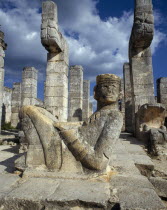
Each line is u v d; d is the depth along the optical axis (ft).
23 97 49.34
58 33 29.84
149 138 23.26
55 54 30.91
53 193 8.76
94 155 10.68
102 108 12.45
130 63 33.35
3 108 64.64
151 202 7.87
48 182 10.03
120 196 8.46
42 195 8.54
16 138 27.35
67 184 9.80
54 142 11.30
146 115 25.98
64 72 30.76
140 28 28.45
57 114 29.73
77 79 48.98
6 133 40.70
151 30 28.30
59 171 10.92
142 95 30.63
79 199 8.19
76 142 10.94
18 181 10.39
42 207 8.22
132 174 11.81
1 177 11.01
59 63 30.71
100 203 7.98
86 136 11.23
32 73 49.65
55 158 11.11
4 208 8.30
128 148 20.98
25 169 11.28
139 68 31.22
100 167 10.64
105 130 11.04
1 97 35.76
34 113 11.78
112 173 11.69
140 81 30.96
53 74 30.71
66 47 32.07
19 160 11.82
